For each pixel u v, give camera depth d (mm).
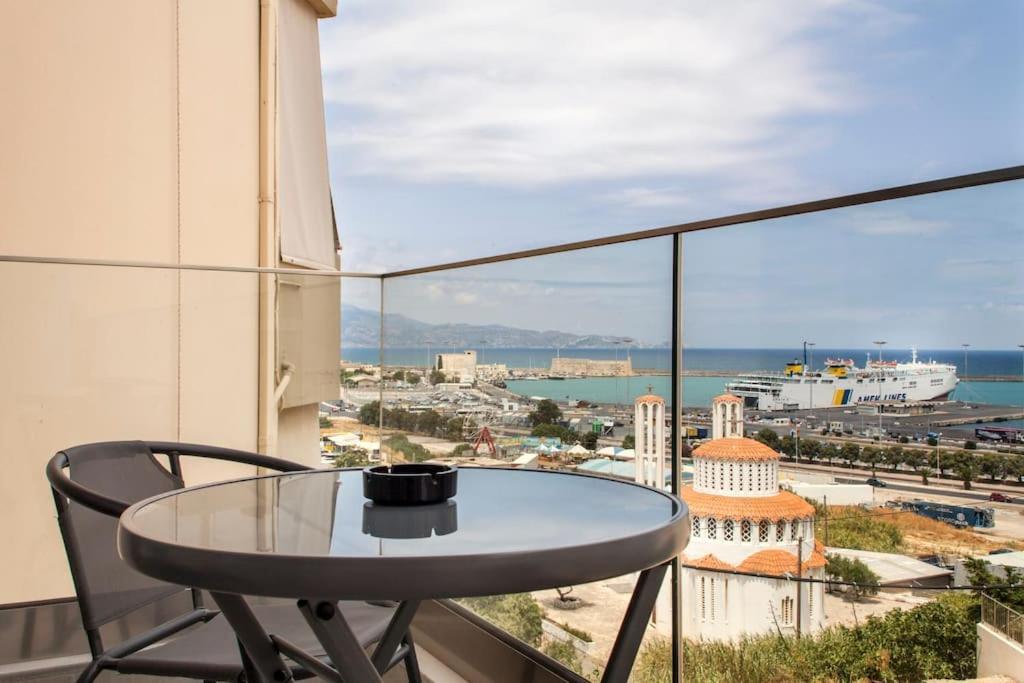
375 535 1079
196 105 4160
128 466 1984
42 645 2758
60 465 1771
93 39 3650
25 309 2895
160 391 3201
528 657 2529
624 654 1283
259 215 4570
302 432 3551
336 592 938
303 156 5625
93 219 3648
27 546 2807
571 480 1554
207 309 3322
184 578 995
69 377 2973
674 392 2070
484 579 950
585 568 998
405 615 1575
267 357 3465
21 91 3377
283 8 5316
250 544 1027
